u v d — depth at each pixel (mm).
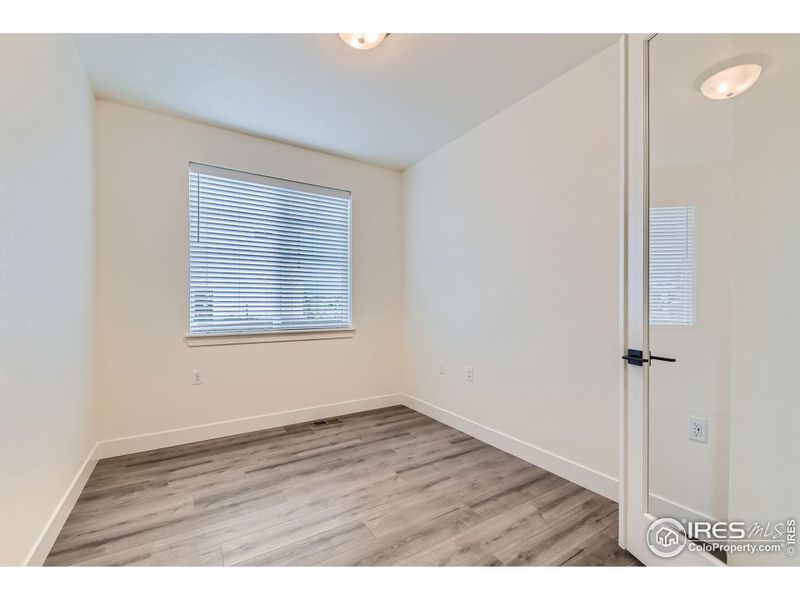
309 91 2271
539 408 2262
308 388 3184
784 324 1143
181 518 1714
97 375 2336
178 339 2631
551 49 1875
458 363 2953
